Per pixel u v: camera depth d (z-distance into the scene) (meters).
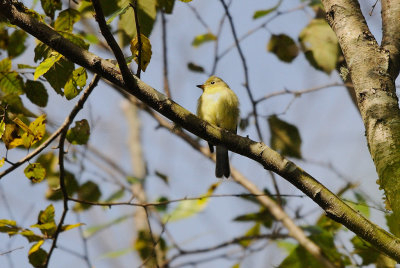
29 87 7.56
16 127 6.88
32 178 7.35
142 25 7.63
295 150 10.11
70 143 7.96
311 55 9.57
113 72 5.68
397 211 4.48
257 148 5.50
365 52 5.48
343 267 9.55
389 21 6.23
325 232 9.82
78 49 5.77
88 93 7.27
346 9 5.87
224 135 5.63
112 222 11.85
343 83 10.27
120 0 7.78
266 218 11.36
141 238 11.83
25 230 7.66
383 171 4.71
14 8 5.80
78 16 7.38
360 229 4.91
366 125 5.09
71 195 9.55
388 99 5.11
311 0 9.80
